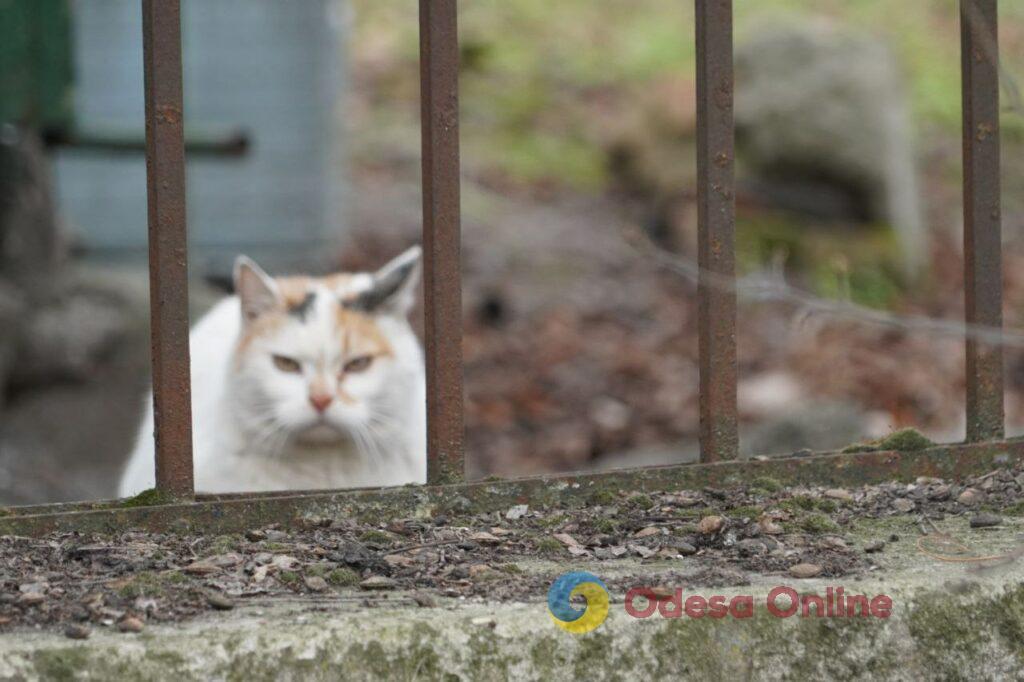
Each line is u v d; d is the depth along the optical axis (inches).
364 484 287.6
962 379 573.0
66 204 573.3
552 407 569.9
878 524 145.4
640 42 1147.9
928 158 928.3
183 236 138.8
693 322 679.1
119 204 577.9
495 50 1111.6
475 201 846.5
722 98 153.8
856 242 711.7
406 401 291.3
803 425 404.5
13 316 470.6
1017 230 759.1
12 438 447.5
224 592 121.0
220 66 577.6
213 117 579.8
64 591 119.1
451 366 148.6
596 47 1146.0
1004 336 143.6
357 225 781.9
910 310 687.7
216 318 316.8
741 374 591.5
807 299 159.6
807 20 763.4
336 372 275.9
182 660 105.9
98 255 577.0
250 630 109.4
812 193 723.4
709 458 158.9
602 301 708.0
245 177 582.9
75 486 431.5
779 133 718.5
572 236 802.2
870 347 613.3
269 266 587.5
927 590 123.0
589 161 931.3
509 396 579.8
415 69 1085.8
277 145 585.3
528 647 112.8
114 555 129.1
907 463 162.6
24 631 109.4
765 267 681.6
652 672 115.0
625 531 142.8
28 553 129.2
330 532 140.9
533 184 898.1
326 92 590.2
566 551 135.9
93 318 489.7
